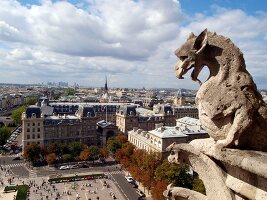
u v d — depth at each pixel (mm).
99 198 137750
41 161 197500
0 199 133750
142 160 152000
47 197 136000
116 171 181375
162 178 123562
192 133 190375
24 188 147750
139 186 153250
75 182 160000
